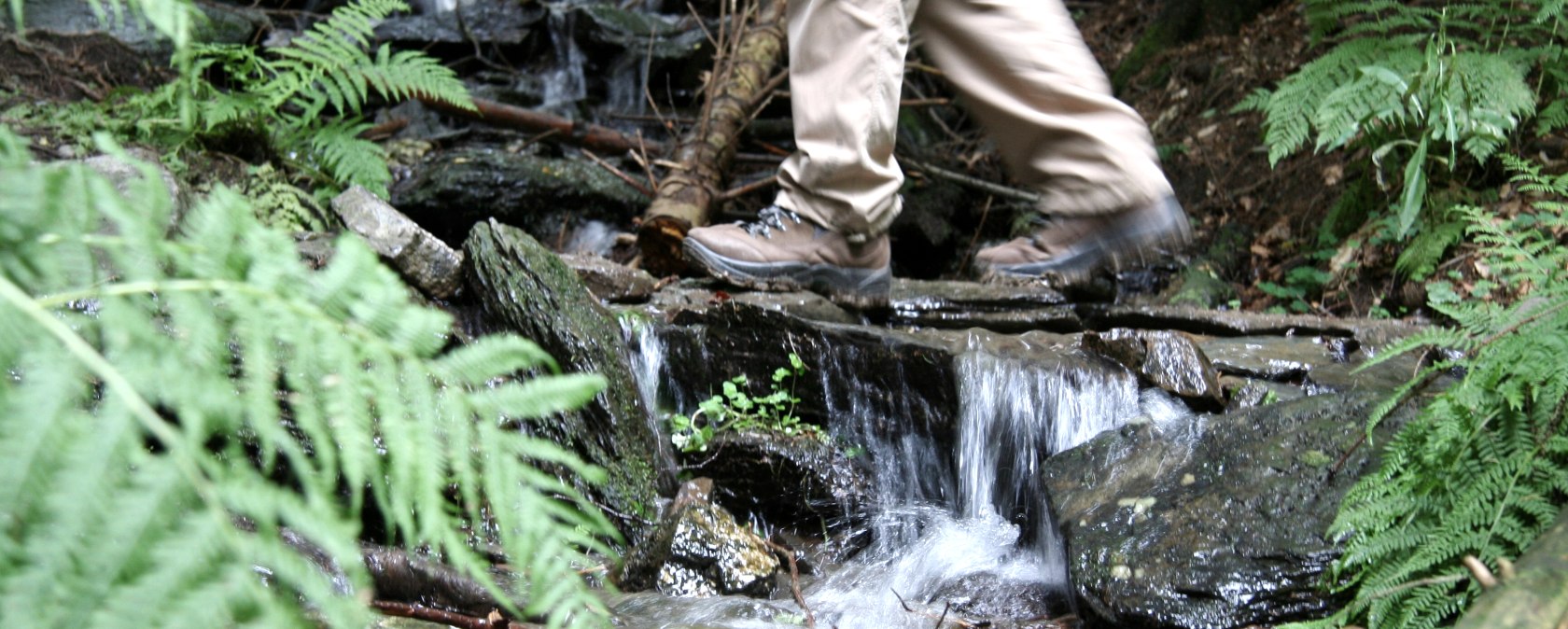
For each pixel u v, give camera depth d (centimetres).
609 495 307
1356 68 504
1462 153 509
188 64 72
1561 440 223
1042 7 280
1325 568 256
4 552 56
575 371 327
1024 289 452
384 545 263
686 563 288
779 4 730
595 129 745
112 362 62
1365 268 518
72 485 58
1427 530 230
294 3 886
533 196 662
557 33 877
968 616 291
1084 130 279
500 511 73
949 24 286
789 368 361
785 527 338
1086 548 277
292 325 69
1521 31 516
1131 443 312
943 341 385
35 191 65
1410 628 219
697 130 672
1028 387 350
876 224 332
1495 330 248
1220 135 675
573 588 76
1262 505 275
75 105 520
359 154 536
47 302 63
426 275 348
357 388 70
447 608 243
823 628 271
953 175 714
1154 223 282
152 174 71
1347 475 278
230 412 65
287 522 65
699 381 362
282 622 62
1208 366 358
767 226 343
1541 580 170
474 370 75
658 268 545
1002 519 345
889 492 349
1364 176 538
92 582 57
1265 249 584
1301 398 311
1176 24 786
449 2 915
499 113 726
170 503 60
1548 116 489
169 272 71
